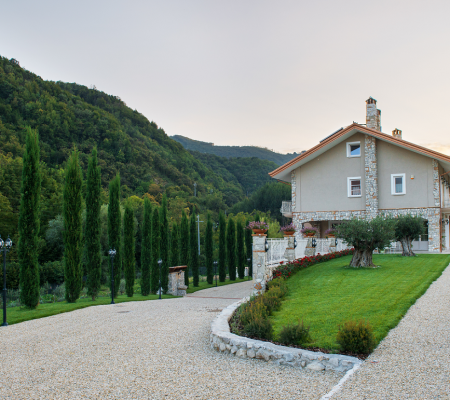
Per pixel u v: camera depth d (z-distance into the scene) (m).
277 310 9.01
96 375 5.71
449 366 5.19
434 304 8.70
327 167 25.98
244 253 31.92
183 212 25.80
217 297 17.52
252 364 6.03
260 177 109.94
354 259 15.15
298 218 26.59
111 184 18.14
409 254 18.72
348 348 5.99
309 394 4.78
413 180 23.52
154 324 9.47
